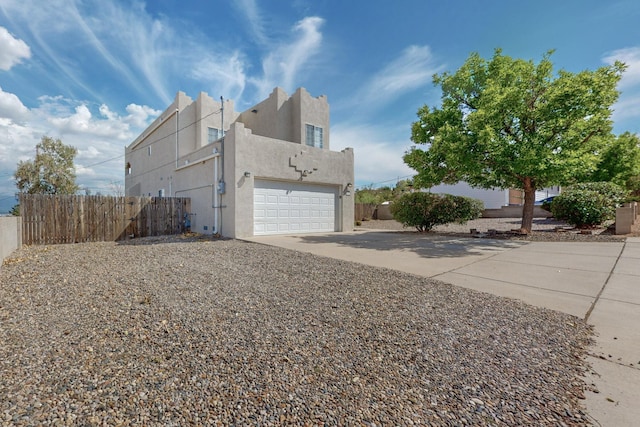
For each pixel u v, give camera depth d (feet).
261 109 52.47
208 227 39.73
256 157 36.35
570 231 35.53
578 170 28.45
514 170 29.04
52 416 5.39
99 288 13.47
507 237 33.14
